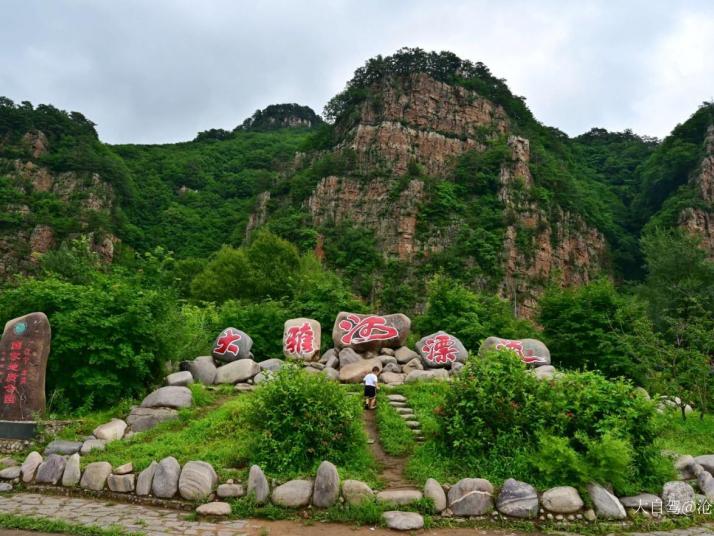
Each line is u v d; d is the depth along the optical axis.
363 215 75.31
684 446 11.78
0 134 75.25
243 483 8.58
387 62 92.94
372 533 7.46
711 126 77.00
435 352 18.14
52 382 12.29
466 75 95.88
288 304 24.95
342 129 88.50
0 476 9.37
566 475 8.48
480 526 7.82
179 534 7.16
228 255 39.41
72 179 73.75
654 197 81.25
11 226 62.78
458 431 9.55
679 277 33.53
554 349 22.47
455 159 82.75
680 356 15.27
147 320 13.41
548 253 71.62
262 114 149.62
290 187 80.19
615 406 9.45
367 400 13.58
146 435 11.04
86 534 7.10
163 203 85.56
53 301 12.77
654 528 7.97
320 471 8.30
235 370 15.91
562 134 105.69
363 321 19.16
